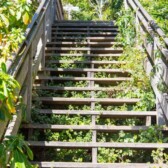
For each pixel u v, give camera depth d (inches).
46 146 133.7
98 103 168.2
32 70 153.8
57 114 159.0
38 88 178.7
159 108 150.0
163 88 145.5
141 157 140.8
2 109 64.9
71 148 136.0
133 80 180.9
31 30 146.3
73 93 182.1
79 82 191.9
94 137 142.7
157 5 228.5
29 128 143.9
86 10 632.4
